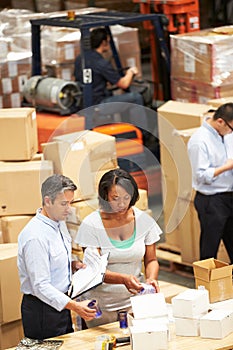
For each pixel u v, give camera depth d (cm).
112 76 934
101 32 943
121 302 534
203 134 711
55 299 496
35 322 516
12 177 658
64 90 855
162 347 466
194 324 486
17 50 916
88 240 518
